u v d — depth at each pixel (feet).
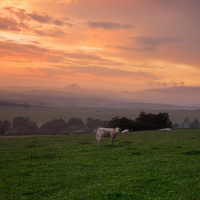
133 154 70.95
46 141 155.22
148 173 48.34
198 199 35.22
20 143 146.51
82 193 39.22
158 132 227.20
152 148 81.20
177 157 63.21
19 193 41.37
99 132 100.99
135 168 52.47
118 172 50.55
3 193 41.47
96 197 37.40
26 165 61.72
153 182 42.91
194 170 49.21
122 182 43.32
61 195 39.29
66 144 119.03
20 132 430.20
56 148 95.04
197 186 40.11
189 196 36.50
